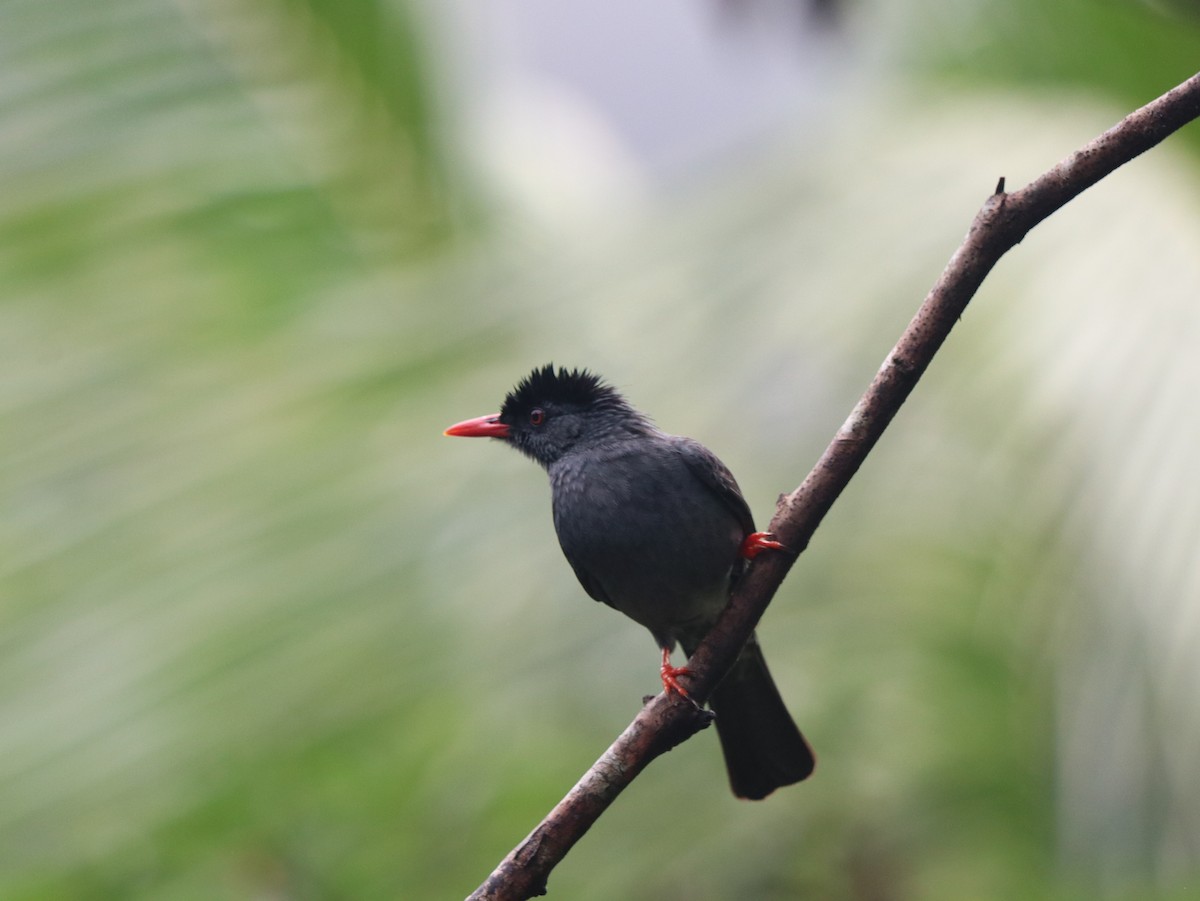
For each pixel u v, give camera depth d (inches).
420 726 320.2
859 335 334.0
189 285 396.5
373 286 418.6
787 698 388.2
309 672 288.5
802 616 343.0
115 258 400.2
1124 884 281.7
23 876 431.8
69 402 353.7
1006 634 323.0
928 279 343.3
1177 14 419.8
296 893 446.6
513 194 536.4
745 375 336.8
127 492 327.0
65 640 302.5
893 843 430.3
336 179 470.6
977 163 381.7
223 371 361.7
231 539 311.6
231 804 352.8
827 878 436.8
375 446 335.6
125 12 446.6
